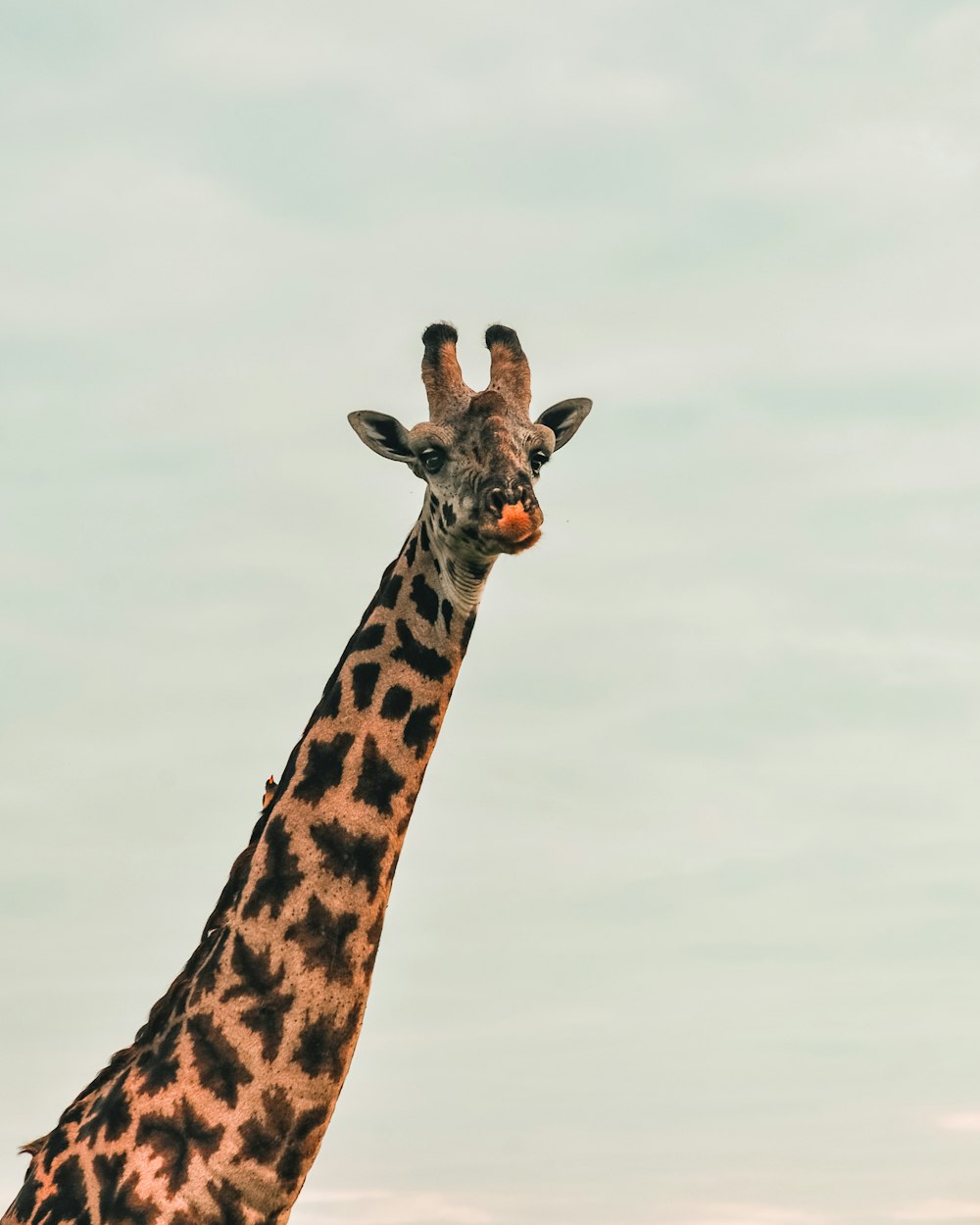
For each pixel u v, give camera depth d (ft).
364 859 52.37
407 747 53.42
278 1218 51.13
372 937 52.54
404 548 55.26
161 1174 49.65
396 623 54.19
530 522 50.85
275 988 51.19
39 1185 50.52
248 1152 50.26
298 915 51.65
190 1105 50.37
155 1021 52.60
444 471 53.36
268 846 52.60
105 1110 51.08
